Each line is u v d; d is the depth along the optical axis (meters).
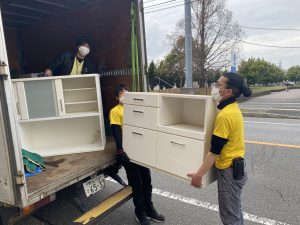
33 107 3.29
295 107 16.06
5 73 1.85
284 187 4.22
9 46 5.37
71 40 4.40
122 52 3.68
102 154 3.32
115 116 3.24
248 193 4.04
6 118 1.90
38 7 4.21
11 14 4.52
